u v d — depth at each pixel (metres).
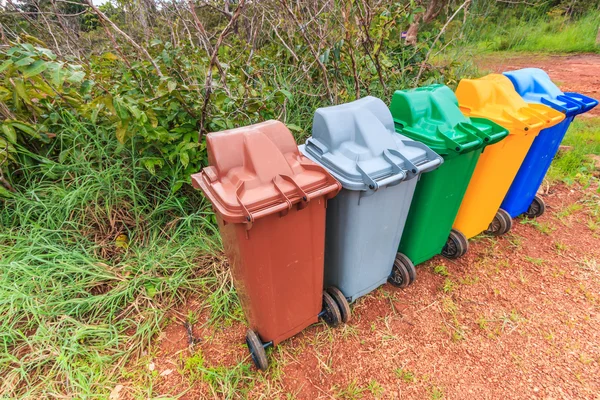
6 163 2.71
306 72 3.59
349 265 2.16
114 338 2.20
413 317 2.46
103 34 4.38
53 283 2.39
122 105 2.26
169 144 2.86
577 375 2.08
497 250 3.07
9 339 2.17
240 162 1.62
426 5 6.00
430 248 2.68
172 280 2.55
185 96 2.73
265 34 4.62
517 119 2.36
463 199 2.70
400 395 1.99
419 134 2.18
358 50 3.76
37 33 3.75
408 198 2.13
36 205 2.72
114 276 2.54
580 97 2.93
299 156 1.80
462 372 2.11
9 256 2.49
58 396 1.92
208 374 2.05
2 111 2.72
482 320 2.41
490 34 7.30
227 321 2.37
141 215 2.98
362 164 1.84
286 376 2.08
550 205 3.64
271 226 1.58
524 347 2.25
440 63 5.25
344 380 2.07
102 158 3.05
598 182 3.89
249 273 1.69
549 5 12.12
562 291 2.65
